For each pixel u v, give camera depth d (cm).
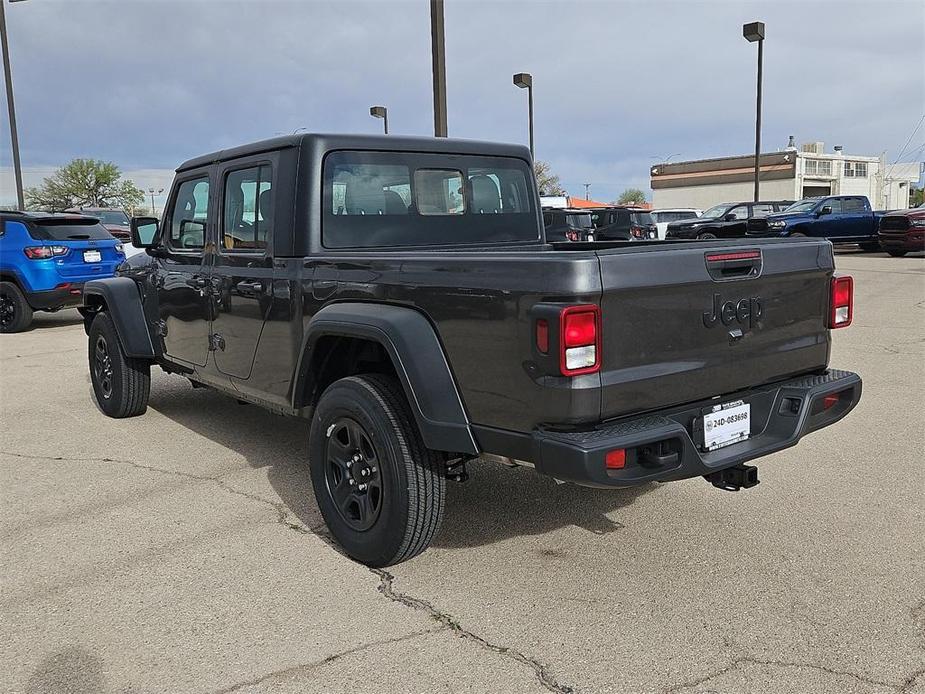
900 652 288
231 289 457
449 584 348
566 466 282
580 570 359
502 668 282
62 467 522
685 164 6481
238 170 451
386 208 428
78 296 1199
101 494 469
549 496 450
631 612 321
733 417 337
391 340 333
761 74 2528
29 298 1169
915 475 475
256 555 380
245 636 307
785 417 351
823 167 6119
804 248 359
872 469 488
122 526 419
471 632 307
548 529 405
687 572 355
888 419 597
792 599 329
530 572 358
